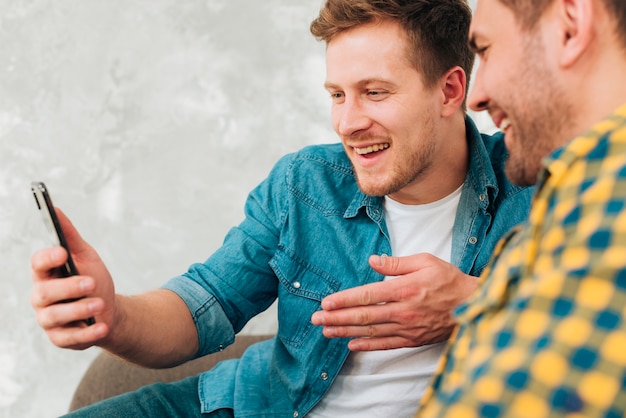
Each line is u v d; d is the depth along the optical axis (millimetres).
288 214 1497
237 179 2174
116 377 1789
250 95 2164
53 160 2186
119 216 2180
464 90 1397
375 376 1376
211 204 2174
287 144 2168
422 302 1252
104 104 2174
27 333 2193
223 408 1502
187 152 2170
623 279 573
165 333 1385
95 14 2164
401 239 1433
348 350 1396
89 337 1106
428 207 1424
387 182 1358
